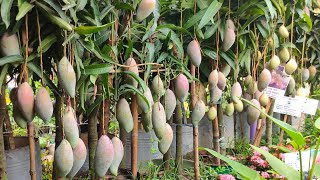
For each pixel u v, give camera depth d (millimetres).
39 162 1435
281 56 1887
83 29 964
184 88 1404
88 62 1147
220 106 2080
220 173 1813
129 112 1192
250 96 2008
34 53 995
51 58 1151
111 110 1508
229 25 1612
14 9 944
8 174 1273
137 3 1205
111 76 1228
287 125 941
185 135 2066
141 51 1390
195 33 1524
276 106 2023
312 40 2184
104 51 1150
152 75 1516
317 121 943
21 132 2336
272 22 1753
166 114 1390
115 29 1226
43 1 924
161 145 1309
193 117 1557
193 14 1597
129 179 1532
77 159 1015
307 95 2506
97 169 1058
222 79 1634
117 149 1105
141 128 1934
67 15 991
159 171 1780
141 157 1797
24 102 937
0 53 969
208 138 2121
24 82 953
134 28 1300
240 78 2078
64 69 956
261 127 2131
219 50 1680
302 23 1974
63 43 934
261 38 1870
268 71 1739
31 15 970
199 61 1484
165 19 1632
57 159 956
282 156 1766
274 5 1737
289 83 2064
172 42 1449
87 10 1103
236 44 1733
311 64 2336
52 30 1002
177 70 1460
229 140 2281
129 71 1190
